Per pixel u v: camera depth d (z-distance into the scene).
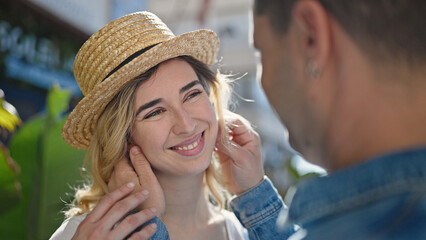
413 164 0.49
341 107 0.57
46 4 3.96
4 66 3.84
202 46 1.72
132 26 1.56
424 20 0.51
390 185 0.49
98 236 1.19
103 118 1.63
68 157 2.51
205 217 1.69
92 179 1.87
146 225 1.31
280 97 0.66
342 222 0.51
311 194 0.57
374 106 0.54
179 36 1.50
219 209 1.81
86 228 1.22
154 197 1.38
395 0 0.52
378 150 0.54
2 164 2.21
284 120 0.68
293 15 0.61
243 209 1.59
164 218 1.59
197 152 1.53
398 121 0.52
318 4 0.57
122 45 1.53
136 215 1.26
